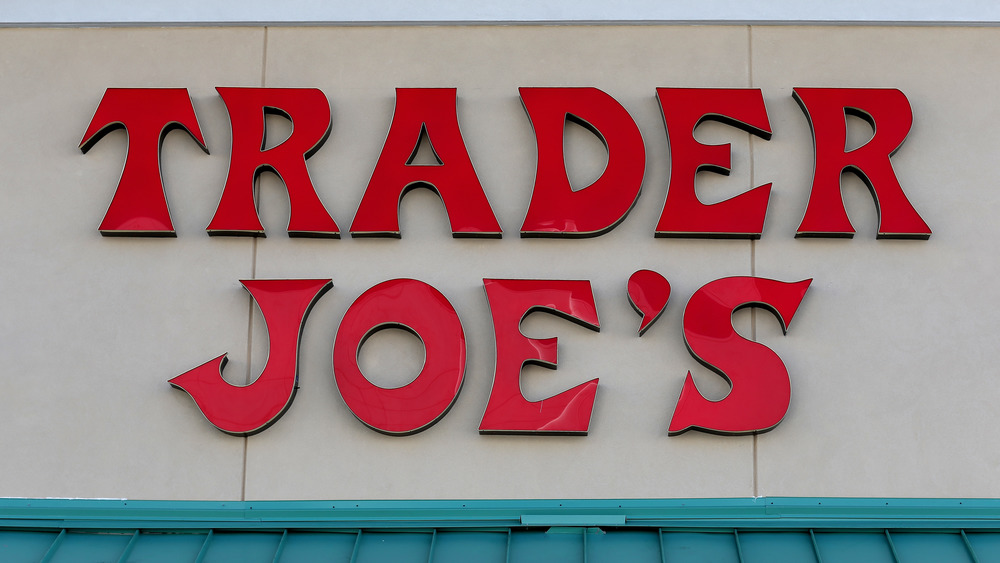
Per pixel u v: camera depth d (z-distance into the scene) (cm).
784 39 932
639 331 842
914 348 842
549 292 845
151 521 813
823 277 861
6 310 870
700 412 812
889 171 875
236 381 846
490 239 880
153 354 856
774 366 820
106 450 833
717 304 837
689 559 779
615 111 897
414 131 895
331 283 860
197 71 935
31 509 818
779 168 894
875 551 783
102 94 934
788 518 800
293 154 892
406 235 882
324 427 831
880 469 812
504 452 823
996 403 828
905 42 930
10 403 845
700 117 895
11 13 955
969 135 902
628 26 940
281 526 807
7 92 932
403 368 841
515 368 825
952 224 877
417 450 825
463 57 935
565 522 802
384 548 798
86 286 875
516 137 912
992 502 802
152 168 891
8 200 901
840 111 894
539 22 941
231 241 884
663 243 873
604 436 824
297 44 941
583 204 870
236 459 827
